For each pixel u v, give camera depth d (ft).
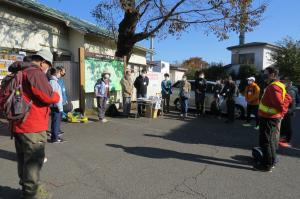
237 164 24.20
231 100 45.32
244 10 50.42
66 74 43.73
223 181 20.35
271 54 123.85
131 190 18.35
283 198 18.04
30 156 15.40
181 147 28.96
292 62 114.52
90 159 24.04
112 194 17.71
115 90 50.55
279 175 21.94
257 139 33.94
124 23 53.57
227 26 52.16
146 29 53.83
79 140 29.99
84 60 43.47
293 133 39.83
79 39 51.88
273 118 22.07
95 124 38.73
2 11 39.47
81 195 17.44
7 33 40.32
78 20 64.69
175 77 132.05
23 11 42.57
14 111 14.82
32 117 15.19
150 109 46.91
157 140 31.53
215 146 29.96
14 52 39.06
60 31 50.19
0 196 16.89
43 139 15.65
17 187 18.15
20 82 14.98
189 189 18.80
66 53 51.62
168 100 53.57
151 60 95.04
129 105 46.60
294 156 27.37
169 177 20.70
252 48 132.98
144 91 48.96
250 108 42.65
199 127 40.78
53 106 27.84
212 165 23.71
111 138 31.48
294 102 31.53
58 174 20.53
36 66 15.47
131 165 22.93
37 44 45.39
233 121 45.62
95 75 45.98
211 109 51.88
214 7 50.57
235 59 138.62
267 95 22.20
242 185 19.77
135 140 31.09
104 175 20.66
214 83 55.21
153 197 17.48
